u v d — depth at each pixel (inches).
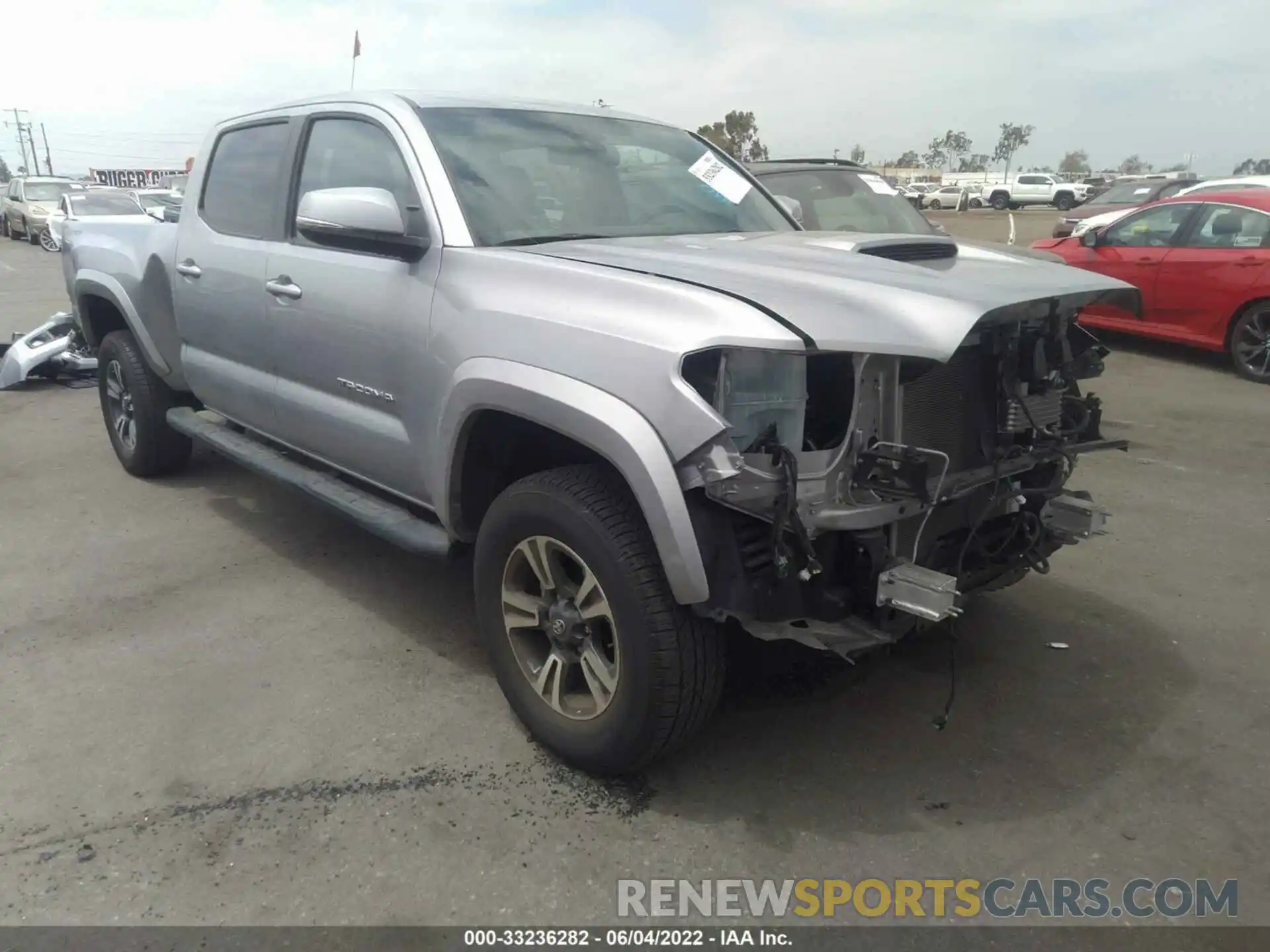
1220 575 177.6
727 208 159.2
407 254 129.1
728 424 94.0
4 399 319.6
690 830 108.3
